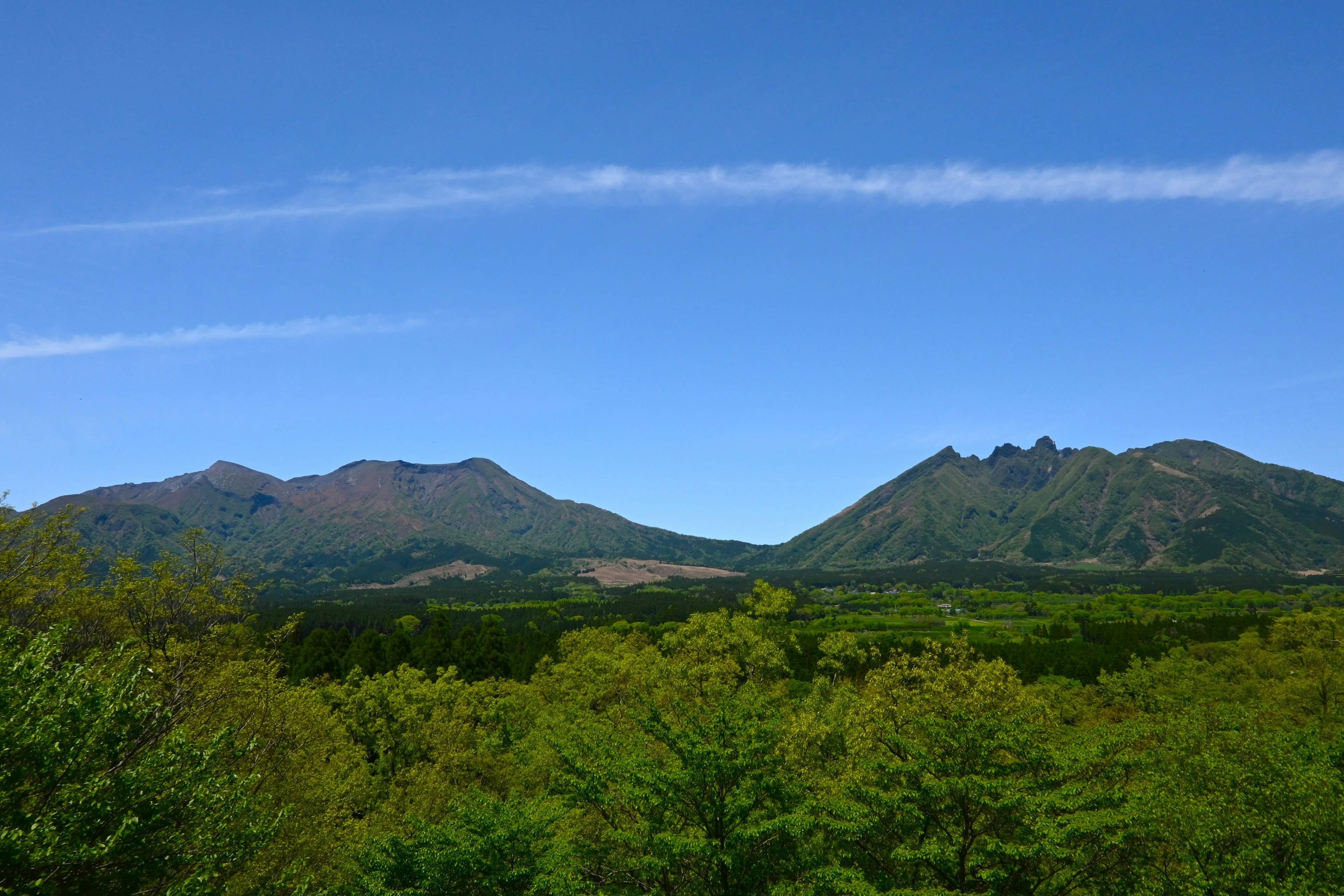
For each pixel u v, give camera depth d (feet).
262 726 115.75
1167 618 594.65
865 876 100.22
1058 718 155.02
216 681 117.39
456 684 257.14
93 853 55.72
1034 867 95.86
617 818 115.65
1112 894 93.40
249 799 75.00
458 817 118.93
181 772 67.97
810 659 370.94
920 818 94.12
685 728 103.30
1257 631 419.74
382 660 343.87
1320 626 296.30
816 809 106.73
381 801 166.81
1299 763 100.01
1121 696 275.18
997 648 422.82
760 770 99.50
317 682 277.64
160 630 123.44
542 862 106.01
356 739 214.28
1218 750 104.12
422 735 201.87
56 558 112.78
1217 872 85.46
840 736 154.30
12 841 51.55
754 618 297.33
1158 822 89.97
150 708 71.67
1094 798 89.92
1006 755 99.66
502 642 387.34
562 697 254.06
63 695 61.16
